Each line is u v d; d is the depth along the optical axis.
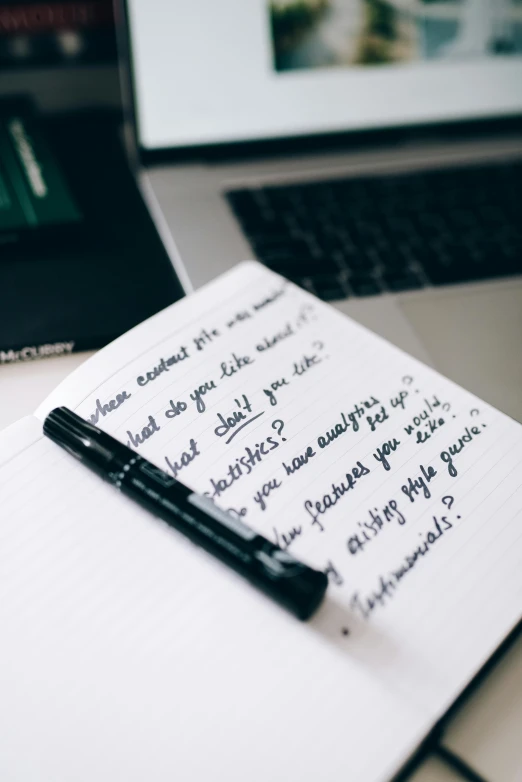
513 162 0.66
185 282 0.53
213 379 0.47
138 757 0.36
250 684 0.38
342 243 0.57
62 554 0.41
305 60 0.61
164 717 0.37
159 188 0.60
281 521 0.42
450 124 0.66
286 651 0.39
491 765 0.38
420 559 0.41
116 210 0.59
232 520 0.41
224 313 0.50
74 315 0.50
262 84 0.61
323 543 0.42
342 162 0.64
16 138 0.59
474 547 0.42
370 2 0.60
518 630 0.40
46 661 0.38
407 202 0.61
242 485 0.43
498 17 0.63
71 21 0.63
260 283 0.52
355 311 0.52
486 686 0.39
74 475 0.43
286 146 0.63
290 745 0.37
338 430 0.45
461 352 0.51
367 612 0.40
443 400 0.47
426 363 0.50
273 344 0.49
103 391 0.45
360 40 0.61
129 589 0.40
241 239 0.56
